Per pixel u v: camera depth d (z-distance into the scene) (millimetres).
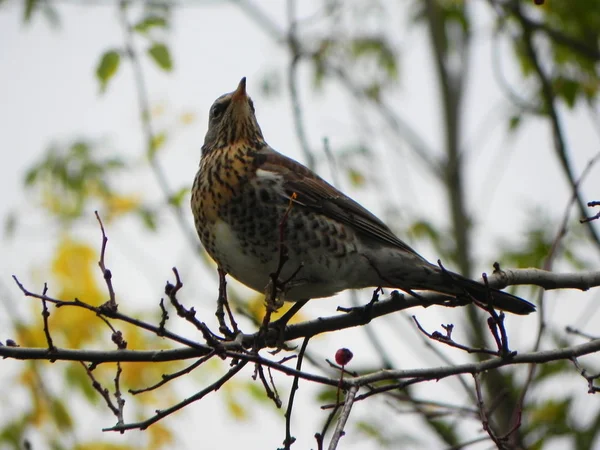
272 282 8938
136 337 12961
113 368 12797
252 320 10367
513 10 15617
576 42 15594
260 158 11625
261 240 11414
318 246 11336
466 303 10602
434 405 11703
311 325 10547
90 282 13109
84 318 12820
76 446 12438
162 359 8891
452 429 13539
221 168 11539
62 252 13258
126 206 14469
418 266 11156
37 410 12477
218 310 9508
